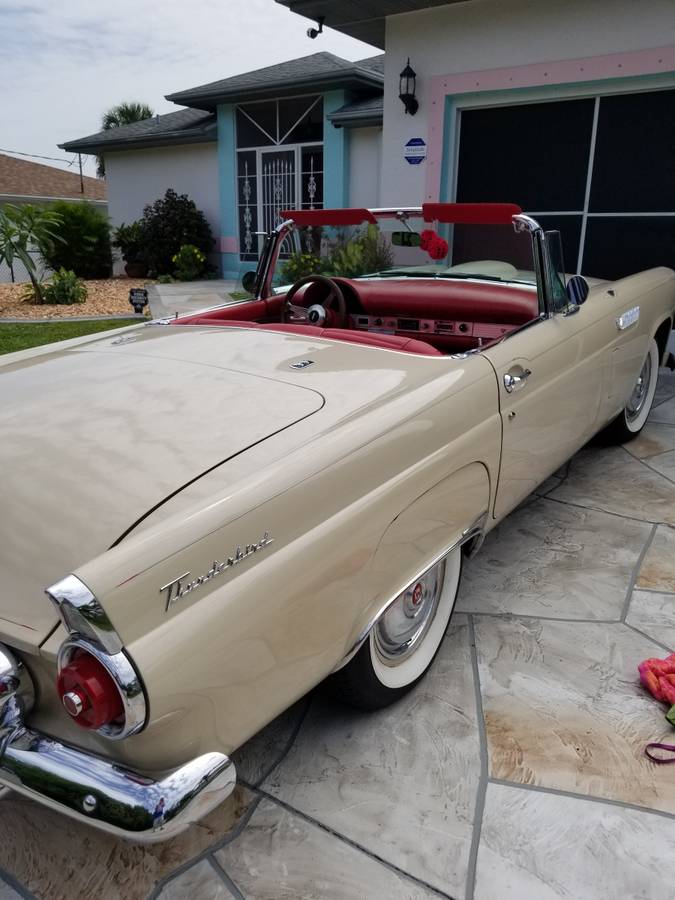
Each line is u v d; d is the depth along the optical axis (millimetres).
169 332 2781
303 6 6512
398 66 6898
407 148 7078
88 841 1850
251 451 1706
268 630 1517
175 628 1332
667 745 2098
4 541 1521
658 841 1809
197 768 1400
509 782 1991
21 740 1477
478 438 2250
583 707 2264
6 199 23078
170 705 1330
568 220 6727
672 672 2322
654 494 3814
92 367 2295
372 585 1857
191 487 1580
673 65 5652
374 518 1795
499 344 2533
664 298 4238
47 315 10203
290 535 1574
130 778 1376
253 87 11961
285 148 12742
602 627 2666
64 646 1290
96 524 1505
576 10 5918
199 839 1841
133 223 15414
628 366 3799
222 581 1428
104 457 1693
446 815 1892
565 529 3432
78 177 28656
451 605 2471
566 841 1811
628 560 3135
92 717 1298
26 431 1830
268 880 1728
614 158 6340
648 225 6344
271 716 1614
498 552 3219
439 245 3266
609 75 5914
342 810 1914
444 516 2148
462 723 2203
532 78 6242
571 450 3283
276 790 1979
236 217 13688
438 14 6539
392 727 2195
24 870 1771
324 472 1661
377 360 2311
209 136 13438
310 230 3414
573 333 3002
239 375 2152
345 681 2055
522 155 6766
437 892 1687
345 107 11820
